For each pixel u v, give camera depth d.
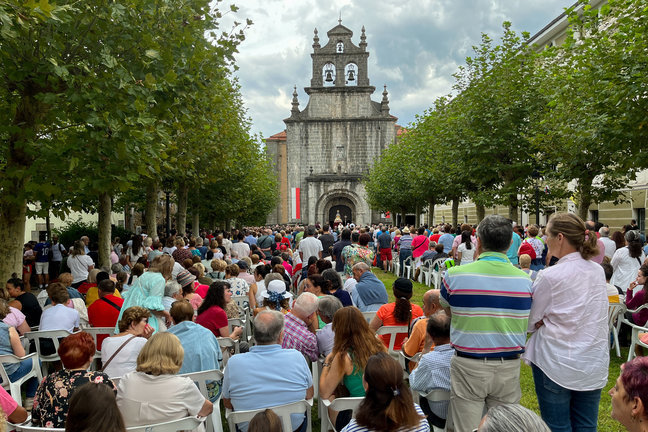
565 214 4.23
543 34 29.45
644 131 12.03
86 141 9.20
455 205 31.20
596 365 3.97
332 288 8.45
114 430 3.43
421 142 31.91
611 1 12.84
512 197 21.31
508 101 20.36
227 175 26.75
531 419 2.18
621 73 12.20
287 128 60.50
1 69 8.84
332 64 61.38
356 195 59.66
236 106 27.09
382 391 3.33
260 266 10.18
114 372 5.79
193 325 6.05
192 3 10.67
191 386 4.61
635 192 22.22
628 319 8.89
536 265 13.14
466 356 4.12
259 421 3.62
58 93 9.45
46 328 7.75
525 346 4.27
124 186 9.56
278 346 5.00
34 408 4.62
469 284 4.09
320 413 5.80
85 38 9.22
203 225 52.09
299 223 59.66
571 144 14.59
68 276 9.67
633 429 2.60
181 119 12.40
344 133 60.25
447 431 4.81
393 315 6.91
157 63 9.89
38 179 9.23
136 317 6.07
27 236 29.31
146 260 14.16
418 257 19.64
